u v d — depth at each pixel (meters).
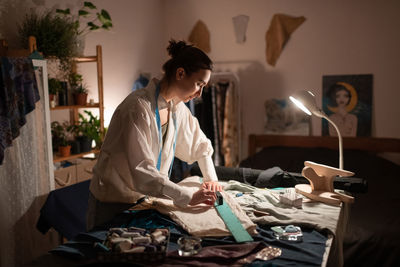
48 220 2.08
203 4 4.28
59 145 2.52
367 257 2.04
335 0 3.77
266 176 1.65
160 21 4.38
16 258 2.05
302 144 3.99
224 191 1.50
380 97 3.71
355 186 1.54
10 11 2.45
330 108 3.91
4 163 1.95
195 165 1.88
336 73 3.86
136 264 0.88
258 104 4.21
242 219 1.19
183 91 1.34
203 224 1.16
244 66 4.21
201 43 4.33
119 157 1.30
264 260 0.97
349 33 3.76
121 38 3.65
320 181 1.49
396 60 3.61
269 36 4.05
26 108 1.99
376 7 3.63
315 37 3.89
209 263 0.95
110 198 1.38
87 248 1.03
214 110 3.91
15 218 2.02
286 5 3.96
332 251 1.09
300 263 0.95
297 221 1.20
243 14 4.12
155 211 1.29
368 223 2.17
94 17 3.24
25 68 1.96
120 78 3.67
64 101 2.62
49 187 2.21
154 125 1.33
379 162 3.37
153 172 1.20
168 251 1.01
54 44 2.45
